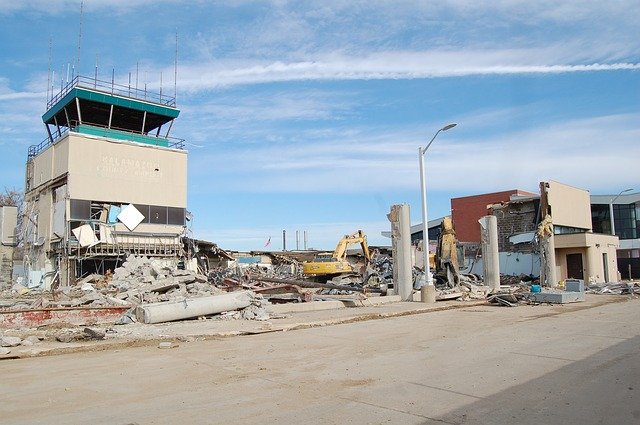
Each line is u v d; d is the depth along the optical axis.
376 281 41.09
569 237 47.91
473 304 27.34
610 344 13.02
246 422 6.79
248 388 8.70
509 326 17.27
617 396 7.95
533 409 7.29
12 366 10.78
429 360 11.12
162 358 11.62
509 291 34.44
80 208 39.53
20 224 50.91
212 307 19.70
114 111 45.09
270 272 57.25
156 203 43.44
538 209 50.97
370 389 8.56
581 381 8.97
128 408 7.49
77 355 12.12
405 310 23.14
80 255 38.94
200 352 12.44
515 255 52.16
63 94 44.00
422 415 7.04
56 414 7.20
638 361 10.72
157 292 27.42
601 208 65.62
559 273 49.06
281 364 10.84
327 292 36.28
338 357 11.66
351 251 62.25
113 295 26.64
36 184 45.22
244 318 19.89
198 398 8.05
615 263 52.78
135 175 42.56
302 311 23.45
